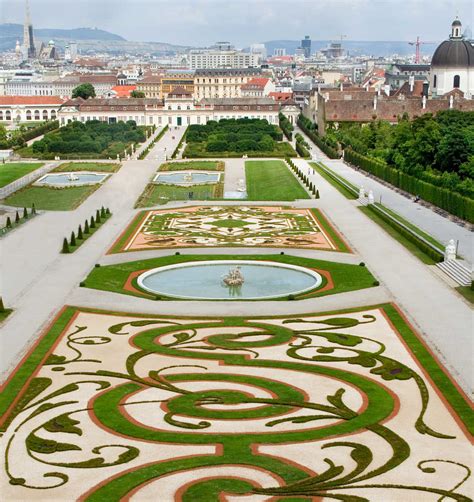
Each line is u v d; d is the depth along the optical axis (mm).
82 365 128375
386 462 96000
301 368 126875
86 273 188250
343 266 192875
